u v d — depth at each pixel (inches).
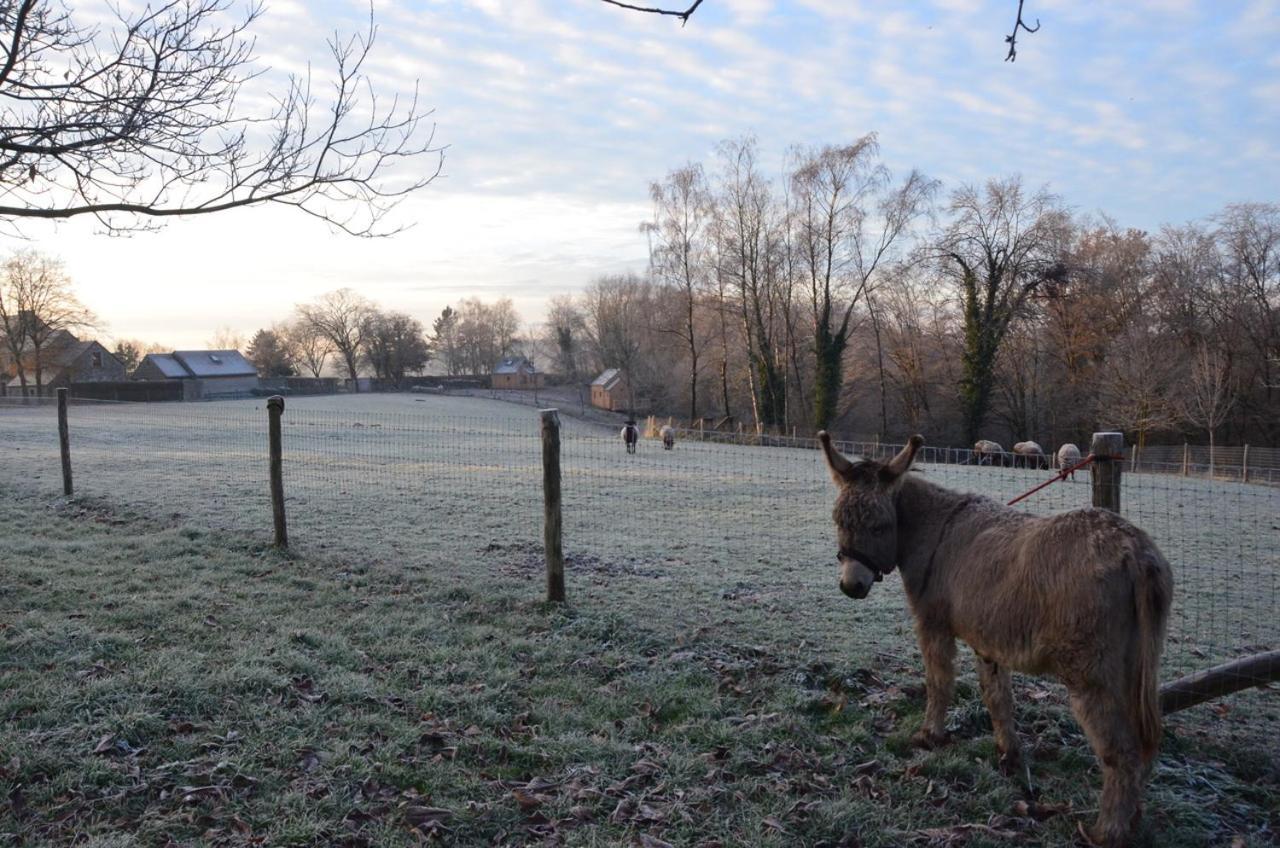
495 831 159.9
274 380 3698.3
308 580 337.1
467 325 5251.0
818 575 391.9
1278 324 1710.1
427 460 932.6
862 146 1814.7
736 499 679.1
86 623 266.4
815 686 235.6
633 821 163.8
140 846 148.3
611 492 706.2
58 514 480.4
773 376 2070.6
